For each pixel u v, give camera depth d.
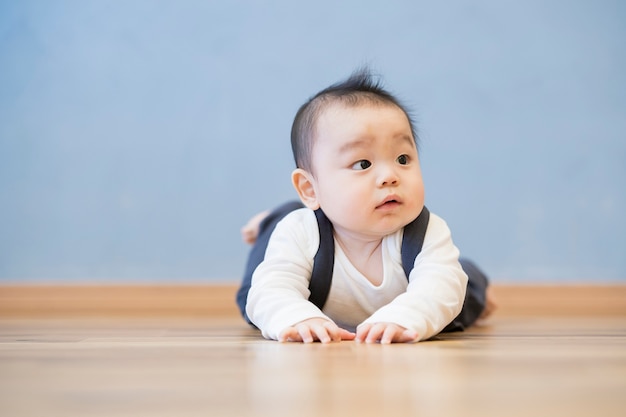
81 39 2.42
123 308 2.32
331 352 0.93
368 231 1.15
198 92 2.42
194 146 2.40
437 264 1.14
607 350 0.96
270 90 2.42
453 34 2.42
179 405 0.59
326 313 1.26
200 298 2.34
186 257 2.38
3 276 2.36
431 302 1.08
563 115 2.42
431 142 2.40
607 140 2.42
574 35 2.43
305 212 1.26
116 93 2.41
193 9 2.43
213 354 0.92
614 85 2.42
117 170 2.40
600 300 2.33
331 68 2.42
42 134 2.40
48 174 2.39
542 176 2.41
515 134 2.41
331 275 1.20
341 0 2.43
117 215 2.38
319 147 1.18
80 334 1.34
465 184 2.40
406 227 1.18
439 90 2.42
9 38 2.42
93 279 2.37
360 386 0.67
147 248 2.38
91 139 2.40
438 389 0.65
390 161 1.15
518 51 2.42
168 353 0.94
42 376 0.74
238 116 2.41
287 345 1.03
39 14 2.42
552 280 2.39
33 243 2.37
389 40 2.42
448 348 0.98
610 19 2.43
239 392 0.64
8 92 2.41
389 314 1.05
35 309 2.30
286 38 2.43
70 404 0.60
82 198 2.39
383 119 1.15
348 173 1.15
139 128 2.41
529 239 2.39
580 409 0.57
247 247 2.39
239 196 2.40
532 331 1.43
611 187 2.41
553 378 0.71
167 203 2.39
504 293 2.33
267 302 1.14
